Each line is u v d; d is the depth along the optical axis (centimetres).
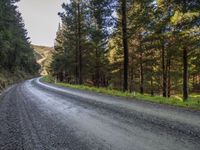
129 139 779
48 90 2894
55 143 786
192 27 2391
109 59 5162
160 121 1007
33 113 1341
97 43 4794
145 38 3241
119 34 2709
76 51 4881
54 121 1110
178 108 1333
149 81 4669
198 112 1194
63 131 929
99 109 1366
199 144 699
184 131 841
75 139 816
